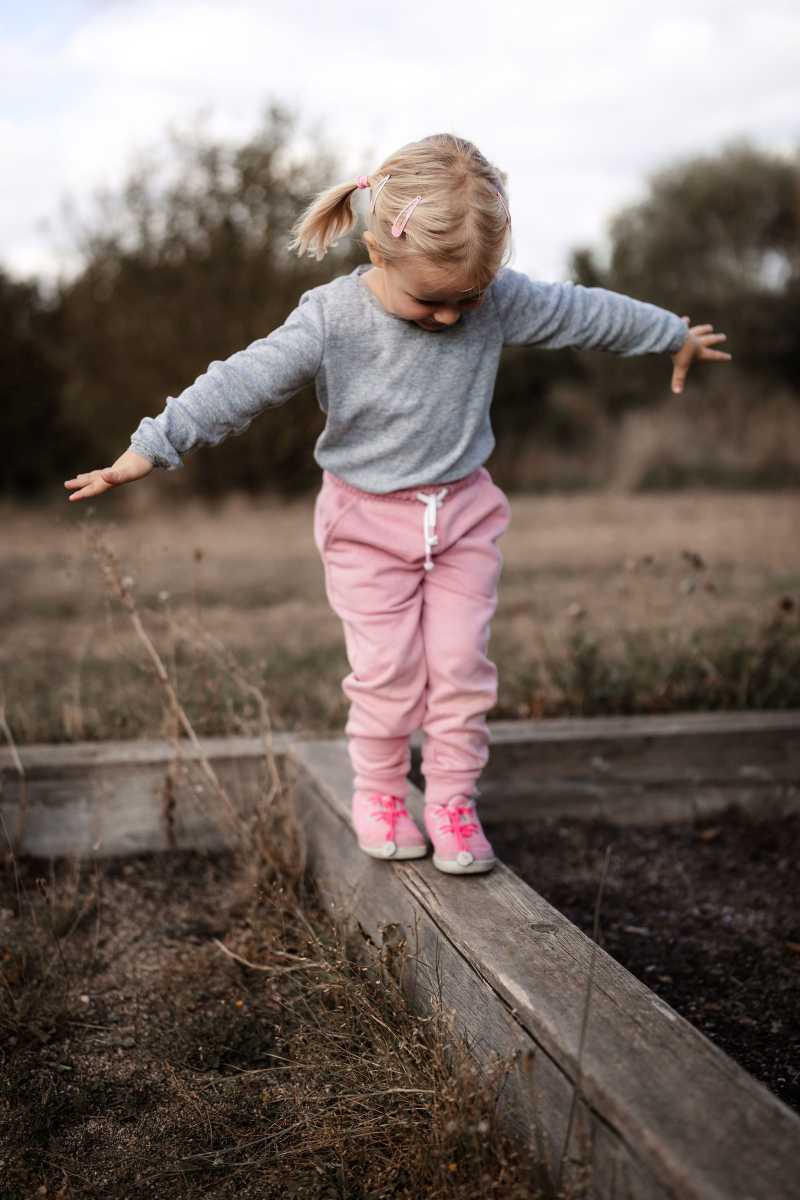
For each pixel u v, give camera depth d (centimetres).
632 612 586
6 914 291
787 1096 216
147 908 303
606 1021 169
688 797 364
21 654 527
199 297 1391
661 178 2623
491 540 244
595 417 1878
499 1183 167
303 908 287
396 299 216
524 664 461
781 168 2545
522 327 239
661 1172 136
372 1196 185
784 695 412
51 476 1675
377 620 237
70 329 1512
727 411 1816
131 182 1405
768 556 832
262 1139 202
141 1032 245
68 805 331
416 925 224
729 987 262
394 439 230
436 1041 197
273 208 1398
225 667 364
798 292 2233
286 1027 241
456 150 207
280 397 224
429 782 245
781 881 321
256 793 337
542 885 318
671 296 2277
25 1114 214
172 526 1154
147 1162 201
